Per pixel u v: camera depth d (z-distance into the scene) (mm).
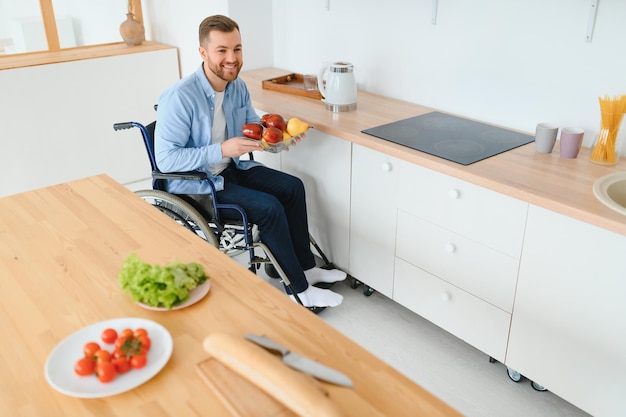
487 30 2281
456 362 2174
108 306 1244
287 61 3307
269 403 955
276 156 2770
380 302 2545
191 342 1124
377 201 2291
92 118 3355
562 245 1699
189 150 2172
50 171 3318
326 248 2691
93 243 1498
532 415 1927
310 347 1104
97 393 982
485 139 2186
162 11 3592
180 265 1282
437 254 2119
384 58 2748
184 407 967
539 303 1828
